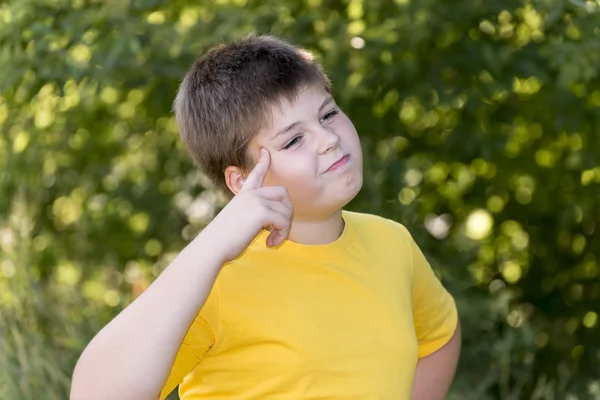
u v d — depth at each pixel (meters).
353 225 2.74
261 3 5.32
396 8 5.20
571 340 6.05
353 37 5.20
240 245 2.31
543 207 5.99
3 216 5.87
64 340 4.65
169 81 5.30
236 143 2.57
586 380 5.50
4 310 4.63
